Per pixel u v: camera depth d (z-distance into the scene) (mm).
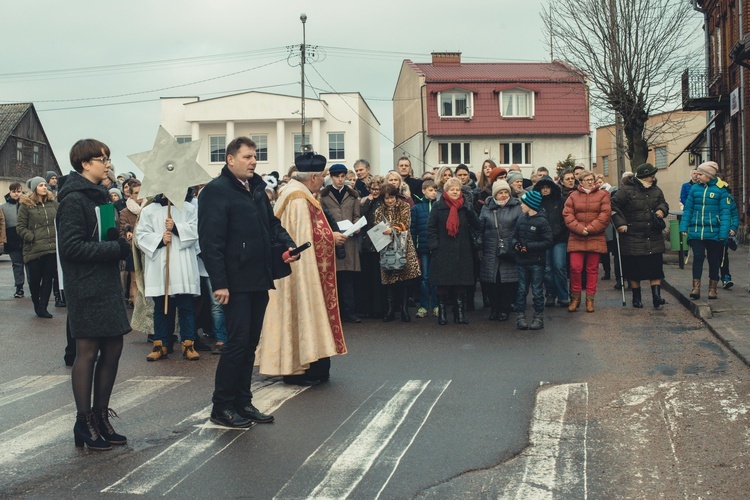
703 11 32438
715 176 12750
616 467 5652
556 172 50906
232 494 5215
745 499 5027
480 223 11953
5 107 60281
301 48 52375
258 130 55594
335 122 55656
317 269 8297
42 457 6066
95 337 6242
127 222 13219
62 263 6246
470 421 6820
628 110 32750
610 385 7961
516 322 11719
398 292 12906
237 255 6832
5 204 16469
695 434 6336
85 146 6285
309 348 8047
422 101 50750
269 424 6863
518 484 5340
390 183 12555
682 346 9766
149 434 6637
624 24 32406
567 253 13562
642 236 12828
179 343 11125
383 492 5219
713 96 29016
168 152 9344
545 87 51125
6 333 11977
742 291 13711
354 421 6883
